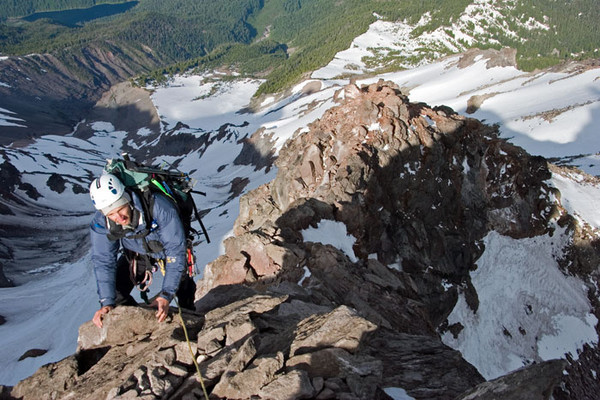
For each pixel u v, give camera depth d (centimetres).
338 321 526
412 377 595
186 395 473
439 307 2269
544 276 3155
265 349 540
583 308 3212
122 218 495
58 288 6247
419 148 2453
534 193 3431
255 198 2912
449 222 2686
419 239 2336
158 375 491
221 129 15825
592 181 4169
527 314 2884
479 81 13588
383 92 2564
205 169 13875
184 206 558
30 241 8650
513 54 13975
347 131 2322
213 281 1466
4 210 9606
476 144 2977
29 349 4247
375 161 2231
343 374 473
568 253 3488
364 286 1434
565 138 8500
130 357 557
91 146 19050
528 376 397
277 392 447
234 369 482
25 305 5678
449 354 648
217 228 5784
